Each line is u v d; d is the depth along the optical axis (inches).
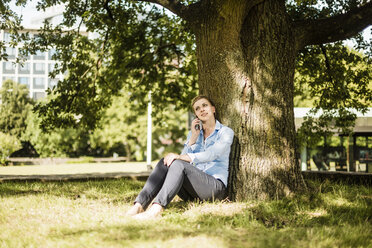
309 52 293.4
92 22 317.7
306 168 514.3
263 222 125.8
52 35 318.7
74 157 1430.9
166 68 384.8
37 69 2240.4
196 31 185.5
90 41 346.3
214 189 148.2
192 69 373.1
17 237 101.3
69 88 326.0
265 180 162.7
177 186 134.2
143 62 366.6
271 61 175.6
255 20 179.9
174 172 135.3
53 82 2246.6
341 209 139.0
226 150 155.7
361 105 313.0
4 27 291.1
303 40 191.3
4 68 2199.8
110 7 325.7
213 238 93.5
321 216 129.9
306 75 329.4
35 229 111.0
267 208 138.1
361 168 482.0
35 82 2235.5
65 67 328.5
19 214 133.5
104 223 116.7
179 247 85.4
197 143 167.0
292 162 170.2
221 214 131.2
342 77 293.0
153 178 139.3
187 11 190.5
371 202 150.0
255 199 160.2
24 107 1567.4
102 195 197.8
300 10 267.9
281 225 122.4
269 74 174.1
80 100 333.4
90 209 146.5
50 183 256.5
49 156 1393.9
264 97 171.2
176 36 346.0
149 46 369.1
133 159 1414.9
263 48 176.7
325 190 181.3
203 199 148.6
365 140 482.6
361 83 301.7
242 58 175.8
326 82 307.0
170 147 1378.0
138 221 117.0
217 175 153.0
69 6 306.8
